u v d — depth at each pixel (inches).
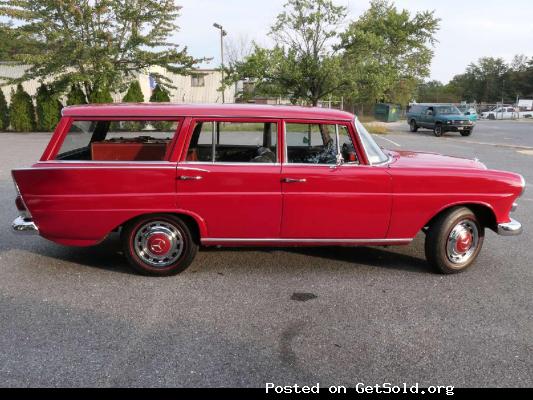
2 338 131.0
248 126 174.2
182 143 169.5
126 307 151.3
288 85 718.5
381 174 171.6
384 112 1596.9
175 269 176.6
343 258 199.2
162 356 122.6
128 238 173.2
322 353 125.1
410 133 1027.9
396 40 1045.2
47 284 169.5
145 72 1012.5
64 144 169.3
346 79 690.8
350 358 123.0
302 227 173.9
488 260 199.8
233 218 171.2
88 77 904.9
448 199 175.5
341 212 172.7
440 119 928.3
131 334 134.0
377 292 164.9
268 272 182.4
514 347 129.0
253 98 779.4
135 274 179.6
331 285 170.6
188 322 141.4
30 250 206.5
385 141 797.2
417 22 1029.8
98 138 173.9
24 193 166.6
